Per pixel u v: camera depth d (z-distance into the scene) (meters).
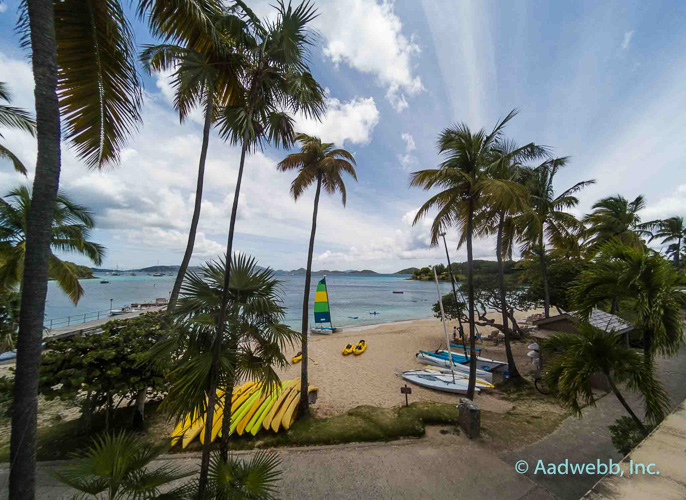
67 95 4.03
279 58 4.70
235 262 4.97
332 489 5.66
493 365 15.13
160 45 4.92
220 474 4.00
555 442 7.33
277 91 5.06
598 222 17.77
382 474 6.11
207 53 4.95
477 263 20.94
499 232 12.74
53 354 6.51
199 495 3.98
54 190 3.27
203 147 8.14
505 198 8.89
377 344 21.84
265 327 4.96
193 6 4.13
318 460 6.61
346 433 7.64
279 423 7.93
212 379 4.29
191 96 6.95
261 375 4.95
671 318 5.21
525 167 13.52
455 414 8.70
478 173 10.06
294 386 10.40
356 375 14.53
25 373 3.04
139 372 7.06
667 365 13.06
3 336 9.99
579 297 6.18
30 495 3.01
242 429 7.55
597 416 8.82
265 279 5.04
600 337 5.45
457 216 11.20
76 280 14.84
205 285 4.77
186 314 4.62
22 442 2.99
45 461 6.33
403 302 57.41
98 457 3.40
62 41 3.79
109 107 4.33
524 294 19.45
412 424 7.98
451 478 5.96
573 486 5.71
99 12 3.79
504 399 10.77
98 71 4.10
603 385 10.71
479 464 6.43
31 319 3.08
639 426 5.27
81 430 7.41
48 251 3.23
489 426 8.27
